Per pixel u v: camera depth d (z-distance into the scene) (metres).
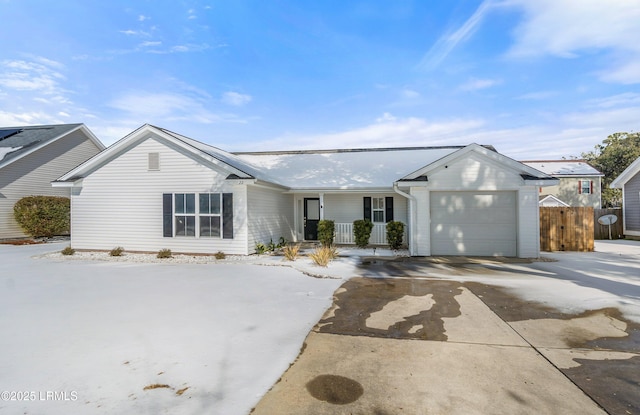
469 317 5.13
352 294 6.52
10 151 17.19
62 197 17.94
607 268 9.20
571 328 4.63
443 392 2.99
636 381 3.17
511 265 9.73
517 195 10.96
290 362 3.61
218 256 11.02
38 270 9.22
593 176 26.50
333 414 2.66
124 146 12.28
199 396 2.91
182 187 11.91
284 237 15.31
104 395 2.92
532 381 3.18
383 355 3.79
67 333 4.45
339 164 17.28
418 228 11.37
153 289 6.95
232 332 4.50
